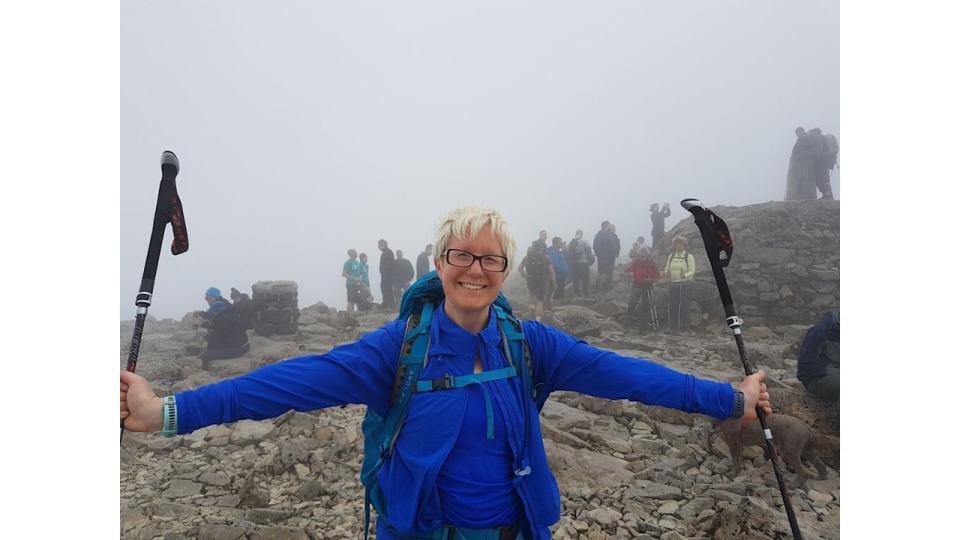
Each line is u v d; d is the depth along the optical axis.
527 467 1.60
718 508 3.38
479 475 1.56
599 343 8.82
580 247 12.67
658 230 14.97
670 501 3.61
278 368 1.54
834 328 4.40
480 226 1.57
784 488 1.95
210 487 3.95
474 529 1.55
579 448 4.46
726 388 1.79
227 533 3.15
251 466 4.27
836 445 3.93
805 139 12.19
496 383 1.61
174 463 4.39
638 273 10.00
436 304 1.71
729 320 2.24
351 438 4.65
